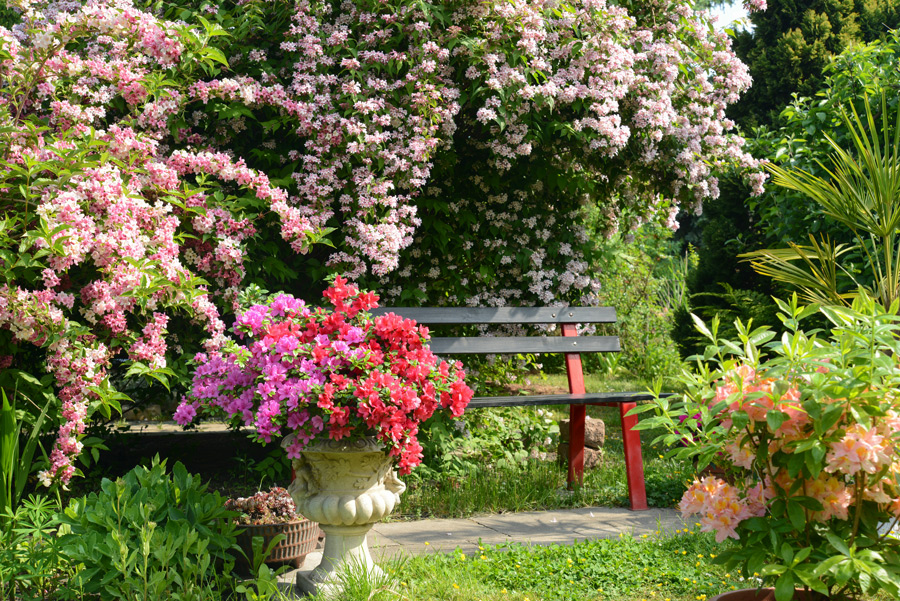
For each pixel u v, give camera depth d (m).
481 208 5.89
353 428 2.72
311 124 4.49
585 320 5.04
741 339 2.22
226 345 2.92
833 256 4.41
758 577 2.74
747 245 8.34
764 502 2.07
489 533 3.73
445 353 4.57
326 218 4.55
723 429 2.09
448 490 4.45
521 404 4.23
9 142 3.39
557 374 10.45
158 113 4.16
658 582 2.93
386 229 4.44
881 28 9.57
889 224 4.04
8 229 3.17
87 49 4.45
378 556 3.25
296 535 3.06
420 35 4.58
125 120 4.18
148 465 5.09
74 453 3.29
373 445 2.78
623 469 5.14
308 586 2.84
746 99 9.98
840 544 1.86
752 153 6.63
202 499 2.92
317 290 5.27
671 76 5.17
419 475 4.69
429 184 5.59
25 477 2.99
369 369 2.74
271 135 4.99
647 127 5.14
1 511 2.81
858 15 9.66
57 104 3.79
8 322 3.24
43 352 4.50
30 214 3.29
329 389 2.59
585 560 3.11
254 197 4.34
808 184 4.44
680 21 5.49
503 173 5.82
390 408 2.59
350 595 2.62
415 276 5.72
